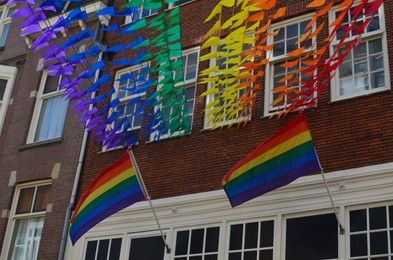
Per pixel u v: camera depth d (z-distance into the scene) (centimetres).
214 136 1173
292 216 994
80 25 1564
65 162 1385
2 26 1883
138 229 1164
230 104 1058
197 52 1335
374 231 899
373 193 923
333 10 1152
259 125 1123
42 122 1555
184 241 1093
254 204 1037
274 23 1228
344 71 1089
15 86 1667
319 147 1020
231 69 959
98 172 1313
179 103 1155
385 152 946
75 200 1301
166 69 1061
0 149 1544
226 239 1041
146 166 1237
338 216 936
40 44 962
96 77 1456
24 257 1341
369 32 1086
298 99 1050
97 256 1191
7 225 1397
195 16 1390
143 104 1138
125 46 965
